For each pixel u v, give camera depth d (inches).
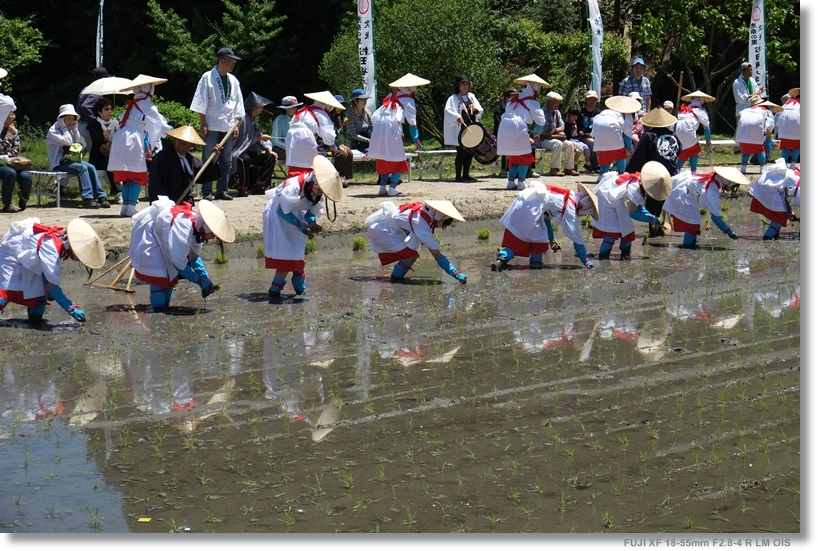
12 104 548.1
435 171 823.1
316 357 337.7
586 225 631.8
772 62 1157.1
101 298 423.5
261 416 282.2
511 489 234.5
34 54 1149.1
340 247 564.7
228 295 432.1
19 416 280.7
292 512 222.7
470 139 701.3
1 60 1123.3
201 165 582.2
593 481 239.0
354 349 347.3
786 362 331.6
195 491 233.9
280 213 416.8
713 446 259.9
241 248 529.7
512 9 1182.9
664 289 441.1
